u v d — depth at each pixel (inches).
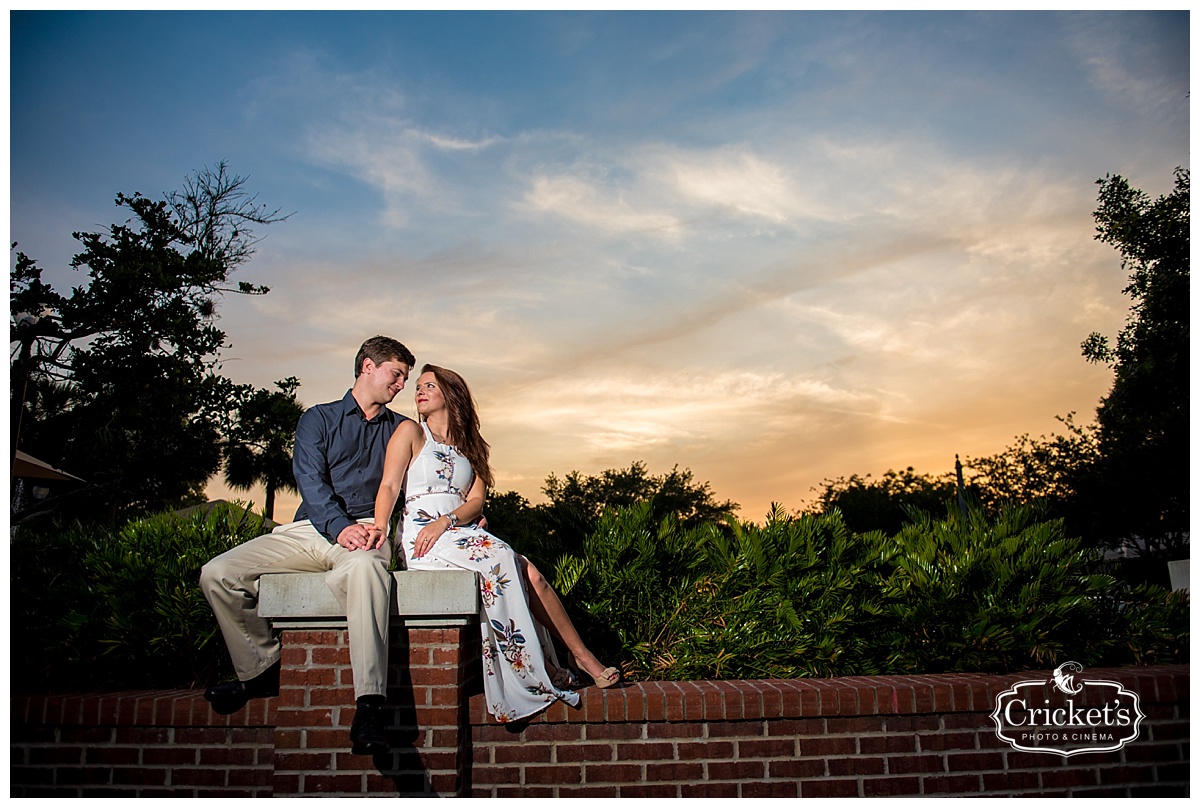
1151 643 189.0
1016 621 182.4
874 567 202.4
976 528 204.8
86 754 155.5
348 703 147.9
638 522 205.5
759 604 191.5
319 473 163.0
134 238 850.8
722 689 160.2
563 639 167.9
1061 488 1429.6
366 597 143.1
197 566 180.4
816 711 155.5
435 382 176.9
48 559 194.2
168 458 857.5
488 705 154.2
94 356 815.1
